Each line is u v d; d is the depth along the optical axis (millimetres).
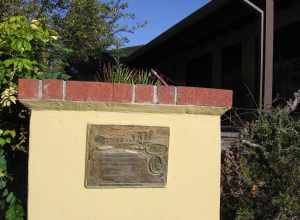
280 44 8664
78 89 2562
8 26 3133
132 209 2668
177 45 12164
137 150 2664
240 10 8172
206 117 2787
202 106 2754
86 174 2590
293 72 8180
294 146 3766
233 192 3785
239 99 9898
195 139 2764
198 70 12531
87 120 2598
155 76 4160
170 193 2725
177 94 2709
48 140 2561
